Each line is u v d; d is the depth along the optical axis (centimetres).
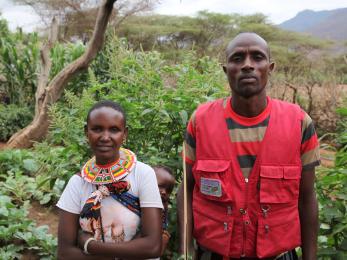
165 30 2745
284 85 1216
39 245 354
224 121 197
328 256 244
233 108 197
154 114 304
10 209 390
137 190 197
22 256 347
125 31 2705
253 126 194
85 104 324
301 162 199
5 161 542
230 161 194
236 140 194
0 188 466
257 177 192
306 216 204
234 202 193
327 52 2859
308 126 197
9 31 1130
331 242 259
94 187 197
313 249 204
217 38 2861
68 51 965
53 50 948
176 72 358
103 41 716
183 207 214
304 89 1194
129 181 197
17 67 977
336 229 237
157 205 198
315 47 2939
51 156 405
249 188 192
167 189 246
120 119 197
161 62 368
